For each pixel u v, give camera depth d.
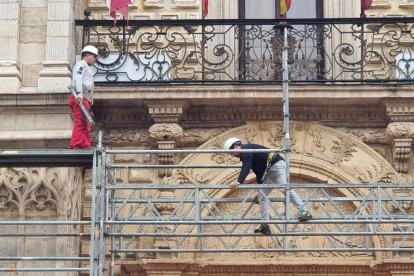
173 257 22.33
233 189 18.95
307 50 24.02
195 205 18.94
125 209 22.72
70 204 21.81
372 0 24.14
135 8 24.41
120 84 22.69
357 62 22.86
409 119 22.73
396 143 22.70
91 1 24.41
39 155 19.12
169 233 18.97
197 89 22.64
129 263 22.27
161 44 23.98
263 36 23.08
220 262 22.44
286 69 19.44
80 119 20.05
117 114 23.25
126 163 23.14
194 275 22.36
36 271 19.50
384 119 23.19
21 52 22.41
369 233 18.73
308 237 22.77
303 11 24.53
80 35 23.69
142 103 22.88
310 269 22.50
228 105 23.05
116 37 23.12
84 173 23.11
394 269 21.94
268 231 19.30
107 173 19.33
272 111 23.14
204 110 23.16
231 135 23.20
